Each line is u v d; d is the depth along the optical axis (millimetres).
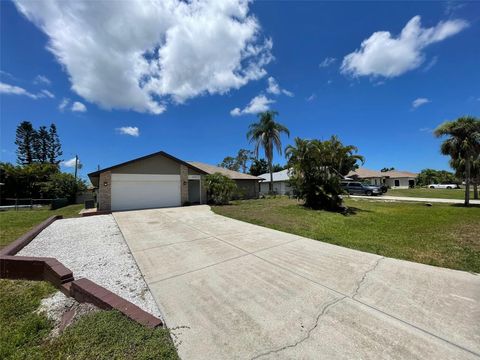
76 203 25391
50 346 2209
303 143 13078
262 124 25781
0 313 2863
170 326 2529
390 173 44500
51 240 6488
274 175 33406
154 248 5629
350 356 2043
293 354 2084
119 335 2289
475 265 4160
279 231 7359
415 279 3637
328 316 2676
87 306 2971
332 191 12594
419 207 13312
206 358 2047
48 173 28734
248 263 4484
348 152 12477
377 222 8625
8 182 25672
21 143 37188
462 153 13609
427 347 2135
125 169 14562
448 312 2709
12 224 9523
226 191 16922
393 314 2691
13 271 3982
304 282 3600
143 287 3537
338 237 6375
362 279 3670
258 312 2793
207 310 2859
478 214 10203
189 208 14344
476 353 2049
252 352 2119
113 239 6574
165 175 15859
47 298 3254
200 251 5328
